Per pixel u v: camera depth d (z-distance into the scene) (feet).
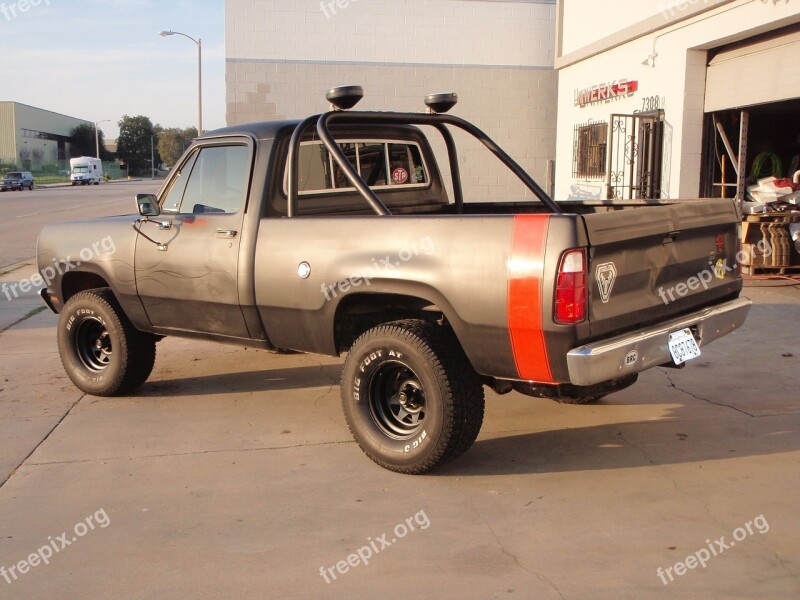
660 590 10.94
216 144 18.13
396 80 59.77
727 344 24.61
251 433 17.74
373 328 15.29
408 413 15.40
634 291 14.07
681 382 20.85
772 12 32.04
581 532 12.70
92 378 20.49
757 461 15.44
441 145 60.95
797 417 17.89
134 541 12.73
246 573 11.67
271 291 16.62
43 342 27.63
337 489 14.61
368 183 19.86
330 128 18.84
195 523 13.33
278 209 17.31
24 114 307.58
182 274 18.22
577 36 49.32
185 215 18.40
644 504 13.67
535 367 13.43
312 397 20.33
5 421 18.84
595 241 13.03
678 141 39.04
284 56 59.06
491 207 21.74
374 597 10.94
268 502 14.11
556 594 10.89
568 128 51.21
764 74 34.47
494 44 60.08
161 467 15.83
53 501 14.30
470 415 14.47
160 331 19.38
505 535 12.67
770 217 36.17
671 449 16.20
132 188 213.66
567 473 15.14
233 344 18.21
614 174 44.91
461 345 14.26
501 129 61.05
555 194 53.72
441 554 12.12
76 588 11.34
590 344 13.14
